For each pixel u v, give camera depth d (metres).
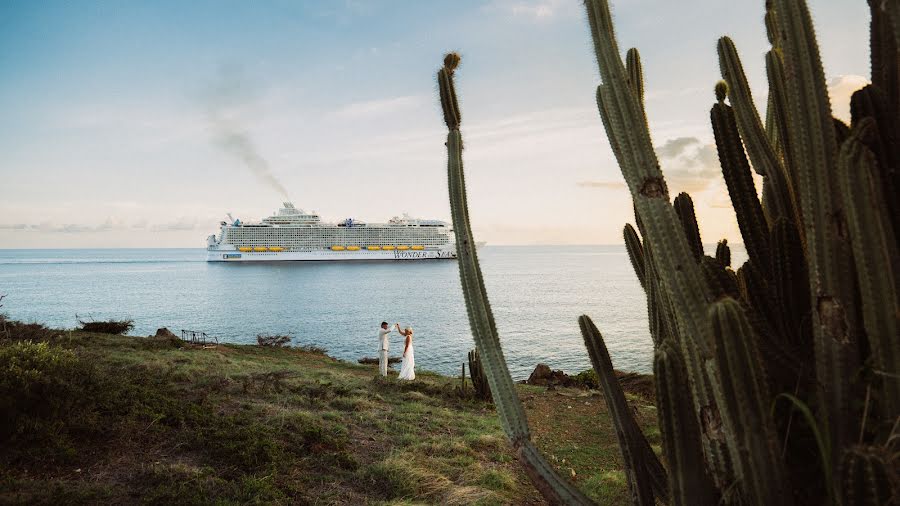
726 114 2.15
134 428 5.98
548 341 33.56
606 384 2.29
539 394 12.07
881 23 1.67
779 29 1.62
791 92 1.58
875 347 1.36
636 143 1.76
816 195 1.51
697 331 1.64
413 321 46.25
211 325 43.09
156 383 8.28
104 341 14.75
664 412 1.71
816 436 1.51
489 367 2.34
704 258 1.87
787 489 1.47
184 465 5.25
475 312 2.38
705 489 1.65
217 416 7.11
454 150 2.54
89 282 100.56
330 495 5.29
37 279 110.69
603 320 42.56
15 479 4.52
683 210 2.13
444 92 2.57
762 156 2.09
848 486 1.27
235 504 4.60
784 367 1.76
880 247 1.33
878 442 1.38
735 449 1.51
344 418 8.24
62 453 5.10
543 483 2.16
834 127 1.60
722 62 2.21
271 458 5.75
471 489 5.70
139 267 180.00
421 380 12.73
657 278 2.18
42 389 5.68
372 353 30.61
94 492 4.50
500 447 7.53
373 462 6.37
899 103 1.59
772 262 1.91
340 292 78.00
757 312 1.91
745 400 1.45
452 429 8.27
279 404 8.56
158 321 45.41
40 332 13.29
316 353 21.75
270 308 56.69
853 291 1.47
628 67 2.24
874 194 1.34
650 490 2.17
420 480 5.85
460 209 2.48
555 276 115.88
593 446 8.23
